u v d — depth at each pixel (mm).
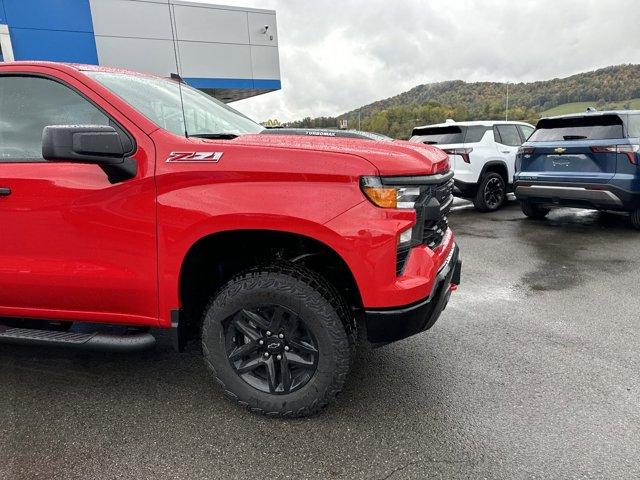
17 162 2254
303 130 2764
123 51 12266
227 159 2012
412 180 2033
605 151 5703
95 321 2379
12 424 2248
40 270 2277
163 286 2158
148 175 2072
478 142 7945
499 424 2195
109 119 2150
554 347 2979
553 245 5645
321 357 2125
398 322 2047
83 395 2504
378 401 2404
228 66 14031
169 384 2613
